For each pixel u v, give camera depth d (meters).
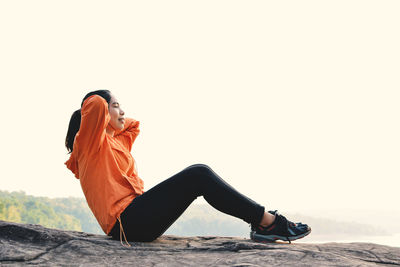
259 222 2.45
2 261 1.89
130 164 2.67
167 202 2.37
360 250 2.37
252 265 1.81
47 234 2.30
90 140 2.45
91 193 2.49
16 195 153.00
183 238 2.89
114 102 2.85
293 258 1.93
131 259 2.01
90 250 2.14
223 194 2.36
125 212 2.39
